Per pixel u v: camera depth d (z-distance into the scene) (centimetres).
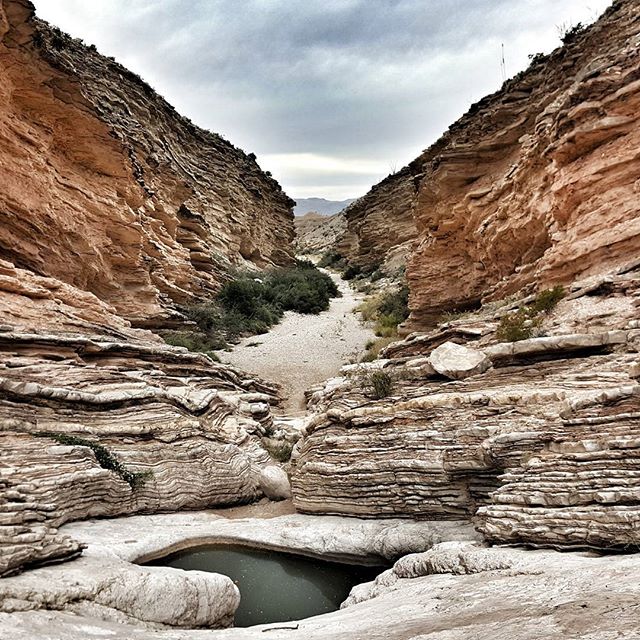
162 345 1680
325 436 1050
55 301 1427
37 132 1585
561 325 1039
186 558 845
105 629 448
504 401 846
